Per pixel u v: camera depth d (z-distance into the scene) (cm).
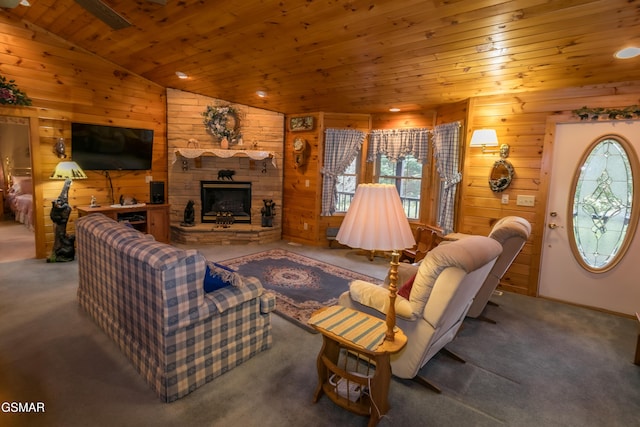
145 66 482
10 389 212
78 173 452
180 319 204
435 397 220
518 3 244
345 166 579
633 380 244
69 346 259
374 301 229
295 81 456
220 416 197
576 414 209
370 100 492
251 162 608
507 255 307
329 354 210
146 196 561
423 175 529
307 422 195
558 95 375
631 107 339
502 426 197
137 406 201
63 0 358
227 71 452
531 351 280
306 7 285
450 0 251
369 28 303
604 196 363
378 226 182
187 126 573
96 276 282
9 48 414
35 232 460
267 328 265
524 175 402
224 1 293
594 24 257
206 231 580
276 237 627
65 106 462
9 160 778
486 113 421
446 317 215
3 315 306
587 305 377
